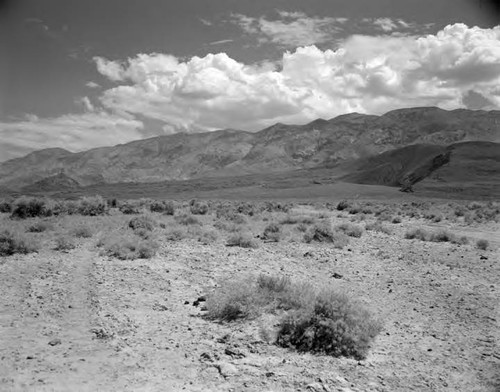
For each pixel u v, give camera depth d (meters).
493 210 58.53
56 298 14.02
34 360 9.47
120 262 19.67
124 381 8.66
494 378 9.12
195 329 11.63
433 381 8.96
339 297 11.42
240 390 8.37
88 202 47.06
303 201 162.88
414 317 13.12
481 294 15.81
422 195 172.75
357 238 31.53
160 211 53.47
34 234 28.09
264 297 13.52
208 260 20.94
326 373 9.12
